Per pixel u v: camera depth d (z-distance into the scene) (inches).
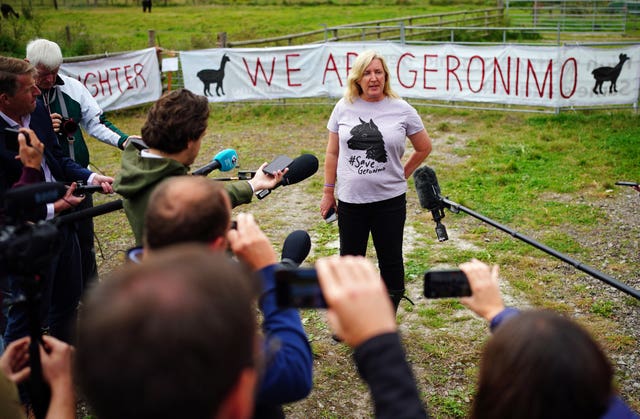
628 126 381.4
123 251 226.4
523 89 410.6
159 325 32.6
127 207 90.5
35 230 68.8
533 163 319.0
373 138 145.8
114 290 34.8
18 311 118.6
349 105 150.3
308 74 451.8
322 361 152.6
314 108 479.8
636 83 404.2
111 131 167.9
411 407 40.6
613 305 176.4
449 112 446.0
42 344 59.9
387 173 147.6
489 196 272.4
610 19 920.3
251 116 470.9
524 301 181.0
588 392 45.9
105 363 32.7
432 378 145.0
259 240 60.3
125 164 90.1
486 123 412.8
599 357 47.4
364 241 154.0
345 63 442.9
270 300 61.9
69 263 131.6
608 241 221.9
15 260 65.6
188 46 797.9
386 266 153.8
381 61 144.9
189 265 36.2
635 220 240.5
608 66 399.2
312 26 1182.9
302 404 137.0
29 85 120.2
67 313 135.2
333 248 224.1
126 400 32.5
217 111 485.1
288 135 413.4
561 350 46.2
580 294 183.8
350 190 148.8
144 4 1563.7
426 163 329.1
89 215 97.1
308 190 290.8
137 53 457.7
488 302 60.3
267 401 58.3
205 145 391.2
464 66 419.5
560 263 204.4
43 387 59.0
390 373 41.1
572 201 264.5
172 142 87.2
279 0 1729.8
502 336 49.3
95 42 721.0
